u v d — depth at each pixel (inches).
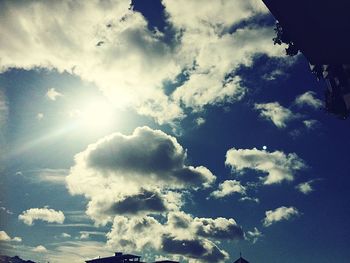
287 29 242.2
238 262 1797.5
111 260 1878.7
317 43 246.4
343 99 441.7
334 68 404.5
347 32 228.5
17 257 1653.5
